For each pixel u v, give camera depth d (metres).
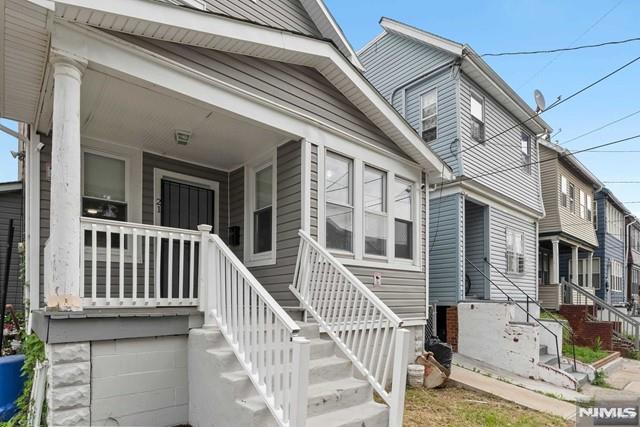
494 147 10.13
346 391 3.69
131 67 3.68
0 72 3.55
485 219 9.77
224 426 3.25
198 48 4.24
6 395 4.09
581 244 14.91
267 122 4.81
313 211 5.18
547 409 5.11
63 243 3.14
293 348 2.84
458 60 9.11
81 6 3.10
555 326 8.41
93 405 3.24
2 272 8.88
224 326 3.63
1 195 9.19
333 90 5.72
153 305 3.67
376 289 5.94
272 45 4.54
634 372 8.51
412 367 5.77
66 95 3.26
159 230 3.78
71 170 3.22
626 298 20.95
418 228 6.93
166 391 3.65
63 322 3.11
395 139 6.50
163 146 5.57
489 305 7.81
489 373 7.04
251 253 5.95
